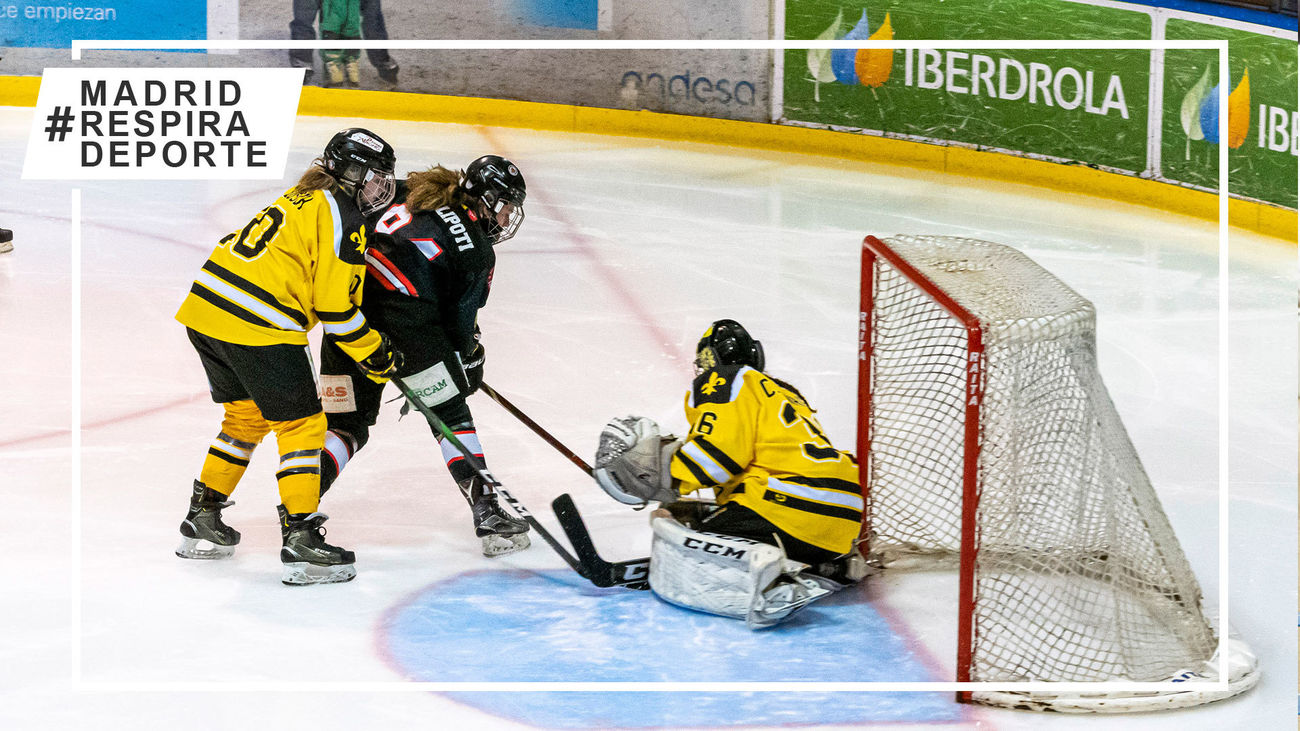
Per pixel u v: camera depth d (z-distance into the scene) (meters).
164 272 18.08
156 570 9.79
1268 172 20.03
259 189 22.86
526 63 27.48
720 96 26.27
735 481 9.27
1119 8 21.56
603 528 10.69
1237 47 20.17
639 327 15.99
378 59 27.97
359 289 9.52
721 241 19.91
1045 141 22.92
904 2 24.03
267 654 8.52
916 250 9.47
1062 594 9.04
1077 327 8.26
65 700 7.92
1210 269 18.66
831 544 9.11
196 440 12.38
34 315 16.05
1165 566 8.60
